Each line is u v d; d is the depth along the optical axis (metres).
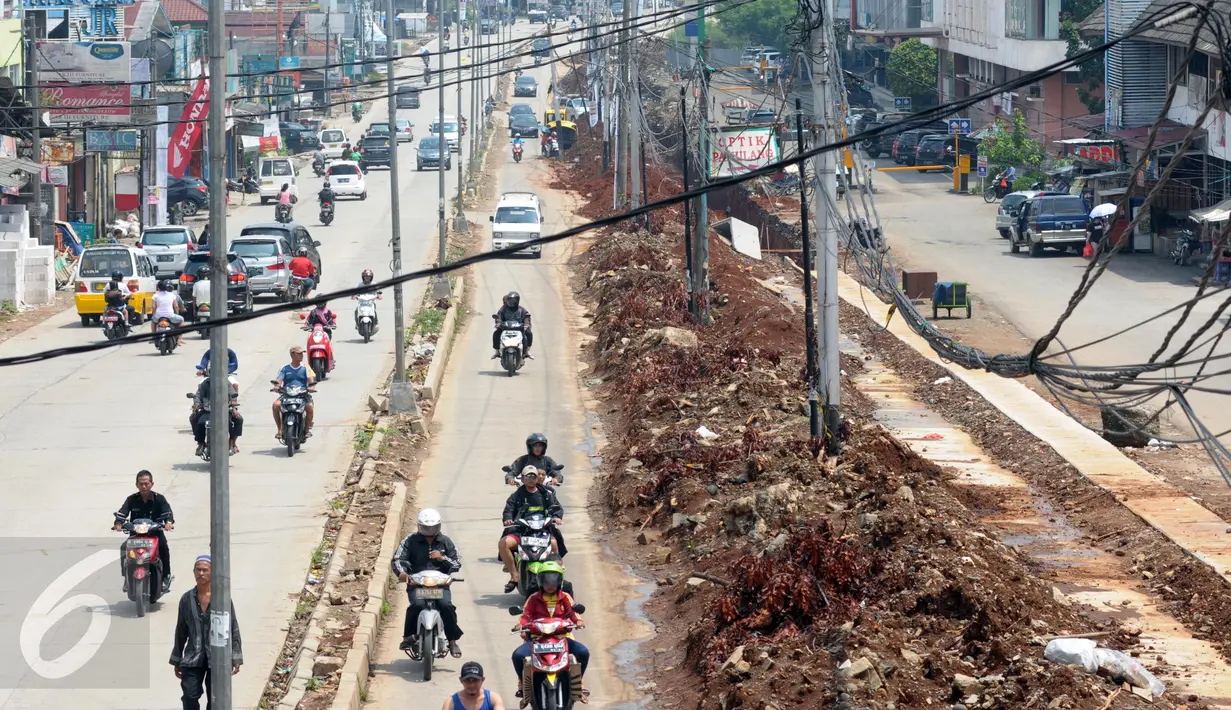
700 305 40.88
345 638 17.81
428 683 16.88
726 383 31.09
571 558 22.36
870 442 25.34
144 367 38.22
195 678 14.23
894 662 15.30
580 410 33.72
